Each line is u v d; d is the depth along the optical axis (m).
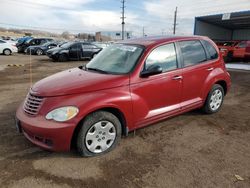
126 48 4.31
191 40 4.73
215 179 3.00
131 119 3.76
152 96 3.97
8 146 3.76
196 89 4.72
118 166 3.27
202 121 4.88
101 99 3.38
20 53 24.48
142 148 3.76
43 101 3.30
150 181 2.96
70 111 3.19
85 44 17.28
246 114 5.35
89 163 3.34
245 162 3.38
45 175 3.06
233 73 11.42
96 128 3.43
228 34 27.14
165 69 4.16
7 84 8.49
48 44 22.70
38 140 3.33
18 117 3.49
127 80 3.68
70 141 3.24
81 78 3.69
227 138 4.14
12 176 3.04
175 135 4.23
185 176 3.06
